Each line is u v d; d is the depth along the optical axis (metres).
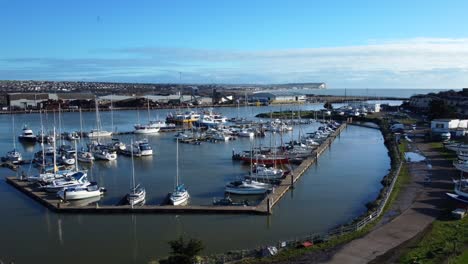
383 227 43.12
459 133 108.81
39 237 47.31
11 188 68.06
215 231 47.88
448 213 47.03
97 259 41.25
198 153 102.56
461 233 40.56
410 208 49.16
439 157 83.00
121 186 69.06
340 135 134.88
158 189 66.75
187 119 170.75
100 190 63.81
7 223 51.81
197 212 53.50
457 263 33.94
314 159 89.81
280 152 94.75
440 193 55.59
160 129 148.75
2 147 118.25
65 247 44.34
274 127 140.50
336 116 185.75
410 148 95.00
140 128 144.50
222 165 86.56
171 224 50.50
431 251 36.59
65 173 72.62
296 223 50.00
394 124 140.62
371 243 39.16
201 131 142.25
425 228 42.47
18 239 46.81
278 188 64.06
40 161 91.12
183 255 34.81
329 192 63.97
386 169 80.75
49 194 62.34
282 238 45.09
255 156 85.88
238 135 131.50
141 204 57.56
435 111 143.62
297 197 61.31
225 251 41.66
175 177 75.31
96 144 108.69
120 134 141.00
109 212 54.41
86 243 45.28
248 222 50.69
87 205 56.94
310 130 149.00
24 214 55.09
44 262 40.81
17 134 144.38
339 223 49.66
